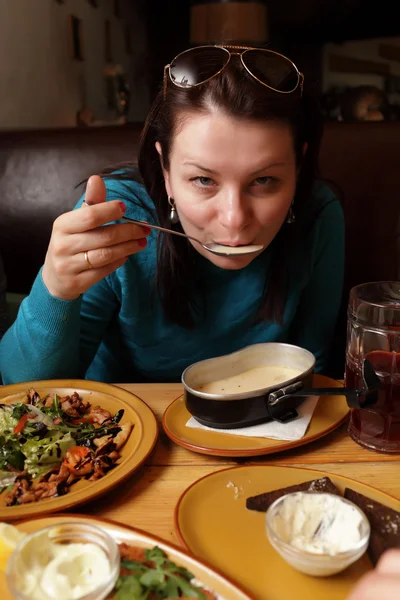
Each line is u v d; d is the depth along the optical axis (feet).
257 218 3.36
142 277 4.36
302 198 4.31
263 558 2.24
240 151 3.11
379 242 7.00
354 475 2.76
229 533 2.36
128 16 15.49
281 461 2.89
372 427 2.96
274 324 4.58
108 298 4.45
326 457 2.92
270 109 3.10
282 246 4.37
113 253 3.36
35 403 3.47
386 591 1.70
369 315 2.98
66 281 3.51
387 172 6.89
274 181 3.30
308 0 15.87
